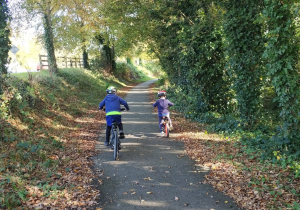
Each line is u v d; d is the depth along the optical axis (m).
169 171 5.65
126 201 4.36
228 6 8.53
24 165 5.45
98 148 7.57
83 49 28.83
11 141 6.43
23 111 8.33
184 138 8.36
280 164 5.40
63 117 10.83
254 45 8.02
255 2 7.85
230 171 5.38
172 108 14.76
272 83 6.09
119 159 6.52
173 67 18.16
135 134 9.14
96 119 12.30
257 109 8.47
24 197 4.18
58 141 7.46
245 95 8.41
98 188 4.87
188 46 11.73
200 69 11.50
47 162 5.71
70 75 20.14
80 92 17.80
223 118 10.34
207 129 9.48
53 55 17.88
